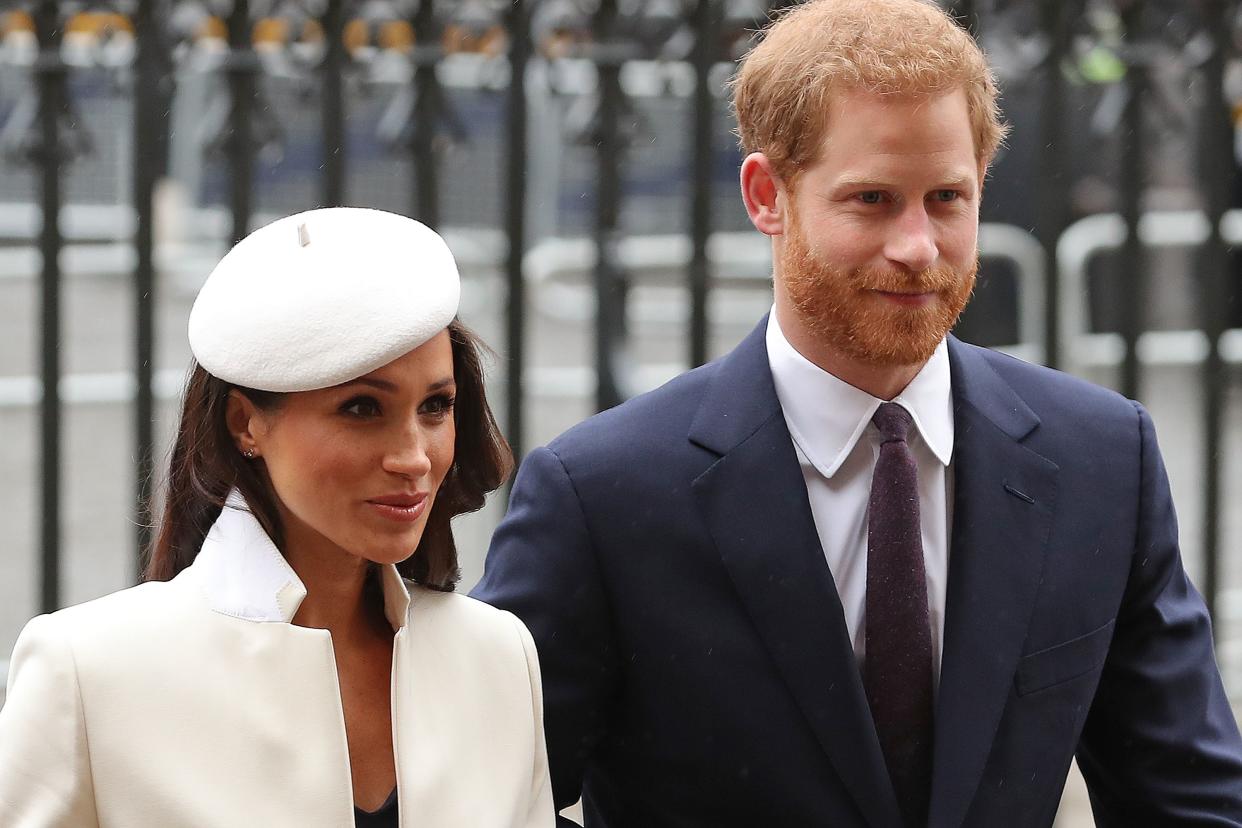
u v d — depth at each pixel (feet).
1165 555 32.83
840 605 30.91
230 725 25.31
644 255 102.89
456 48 58.29
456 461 27.91
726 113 60.29
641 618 31.48
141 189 55.01
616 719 32.55
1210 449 64.54
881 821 30.48
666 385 33.04
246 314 25.07
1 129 102.68
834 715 30.63
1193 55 61.77
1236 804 32.12
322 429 25.21
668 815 31.99
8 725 25.18
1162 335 106.22
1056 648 31.45
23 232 121.60
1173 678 32.48
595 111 58.23
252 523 26.25
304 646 25.81
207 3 55.11
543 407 106.73
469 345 27.48
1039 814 31.45
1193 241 104.47
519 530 32.14
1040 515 31.76
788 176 29.99
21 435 101.76
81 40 63.57
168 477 26.89
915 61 28.76
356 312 24.76
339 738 25.64
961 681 30.60
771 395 31.96
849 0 30.07
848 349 29.91
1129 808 33.50
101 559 84.48
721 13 57.77
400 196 115.85
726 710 31.09
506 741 27.78
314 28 56.34
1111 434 32.81
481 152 119.96
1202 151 62.95
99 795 24.94
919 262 28.86
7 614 76.38
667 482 31.65
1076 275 90.53
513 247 58.23
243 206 55.47
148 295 55.42
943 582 31.60
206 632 25.76
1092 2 62.34
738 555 31.12
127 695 25.12
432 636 27.61
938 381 31.81
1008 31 60.49
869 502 31.07
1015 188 89.76
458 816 26.55
